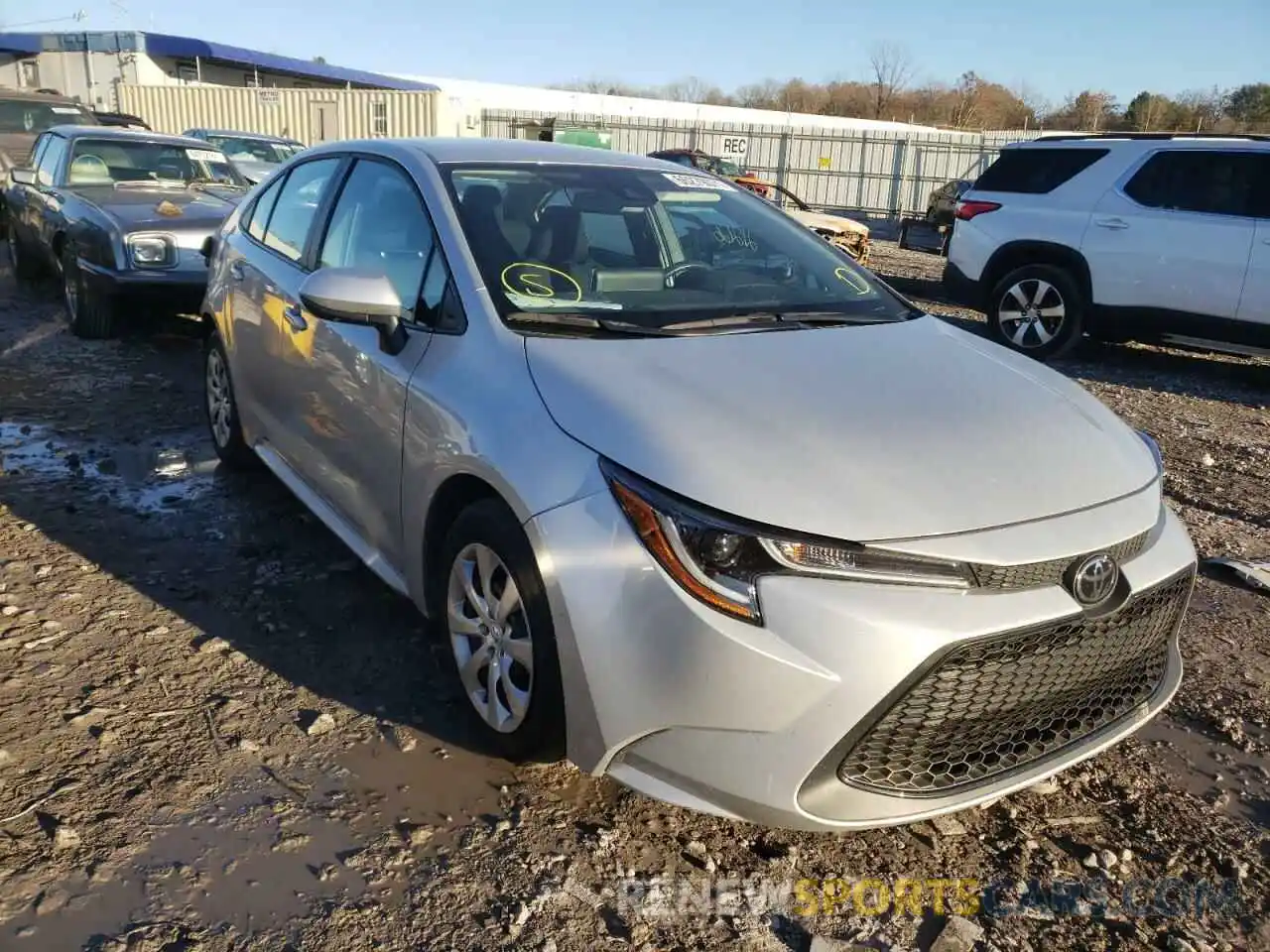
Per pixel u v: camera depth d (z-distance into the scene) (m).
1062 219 8.96
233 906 2.33
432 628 3.60
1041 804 2.88
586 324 3.02
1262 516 5.33
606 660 2.37
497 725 2.80
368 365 3.34
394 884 2.43
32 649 3.33
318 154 4.40
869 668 2.20
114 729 2.94
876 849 2.66
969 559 2.27
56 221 8.05
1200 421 7.32
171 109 28.09
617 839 2.63
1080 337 9.20
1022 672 2.36
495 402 2.76
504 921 2.34
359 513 3.52
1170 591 2.67
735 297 3.45
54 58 34.16
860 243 16.62
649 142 31.73
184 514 4.52
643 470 2.38
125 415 5.97
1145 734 3.25
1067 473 2.58
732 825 2.71
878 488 2.36
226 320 4.70
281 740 2.94
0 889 2.33
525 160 3.77
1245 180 8.16
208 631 3.52
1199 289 8.29
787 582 2.23
